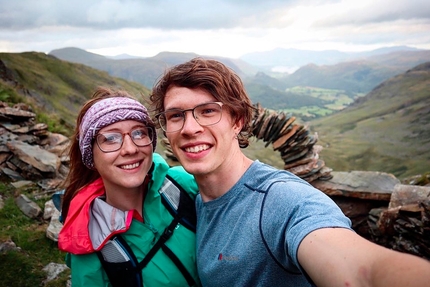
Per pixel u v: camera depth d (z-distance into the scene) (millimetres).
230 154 626
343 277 365
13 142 3146
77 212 698
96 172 777
